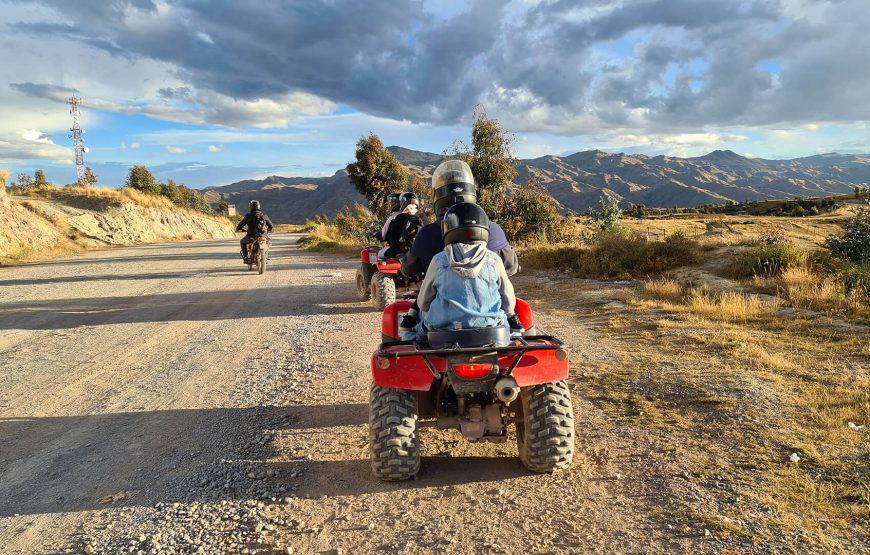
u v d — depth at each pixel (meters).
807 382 5.44
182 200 73.69
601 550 3.07
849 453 3.95
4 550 3.34
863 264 10.52
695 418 4.81
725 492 3.57
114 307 11.81
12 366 7.47
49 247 28.47
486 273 3.95
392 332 4.65
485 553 3.11
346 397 5.91
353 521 3.50
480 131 20.27
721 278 11.03
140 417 5.57
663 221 65.75
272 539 3.34
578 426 4.81
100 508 3.82
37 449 4.85
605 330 8.12
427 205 21.86
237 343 8.58
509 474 4.05
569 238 19.88
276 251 29.48
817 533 3.06
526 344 3.94
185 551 3.25
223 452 4.64
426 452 4.50
